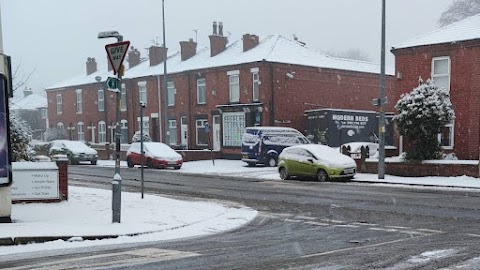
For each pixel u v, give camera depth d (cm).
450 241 930
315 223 1213
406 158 2380
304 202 1609
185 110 4219
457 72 2623
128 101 4791
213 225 1212
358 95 4219
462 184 1986
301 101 3803
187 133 4212
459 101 2617
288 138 3231
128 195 1753
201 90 4119
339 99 4069
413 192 1811
